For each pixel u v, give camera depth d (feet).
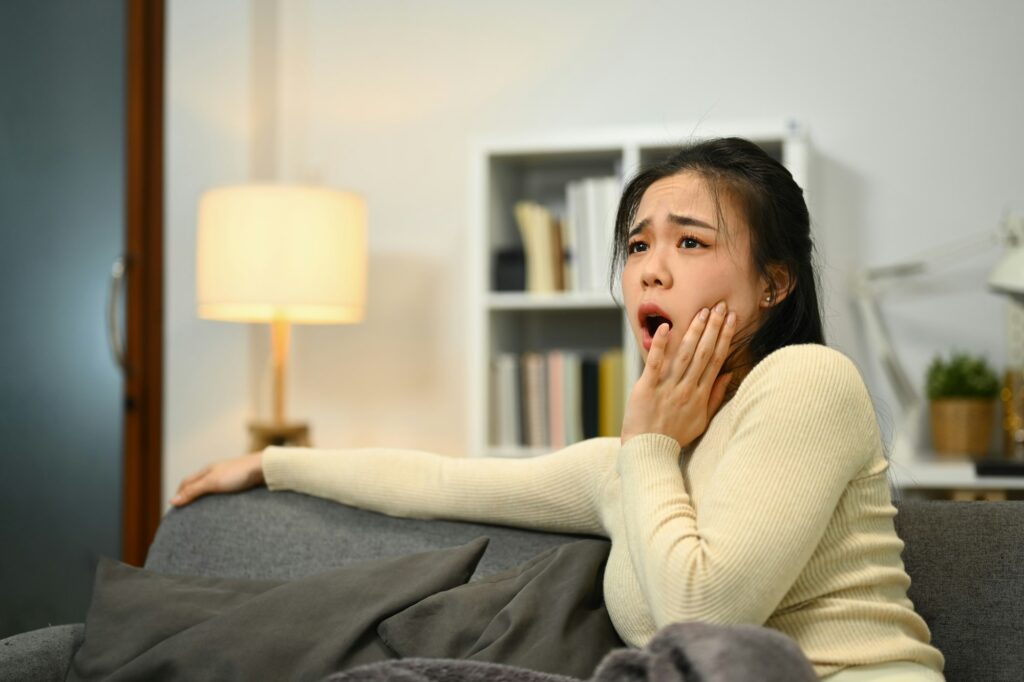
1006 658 4.15
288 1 11.73
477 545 4.50
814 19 10.52
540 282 10.18
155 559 5.16
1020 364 9.85
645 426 3.97
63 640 4.60
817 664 3.59
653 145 9.87
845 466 3.63
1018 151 10.12
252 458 5.31
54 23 10.44
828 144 10.46
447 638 4.10
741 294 4.05
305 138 11.66
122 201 10.84
